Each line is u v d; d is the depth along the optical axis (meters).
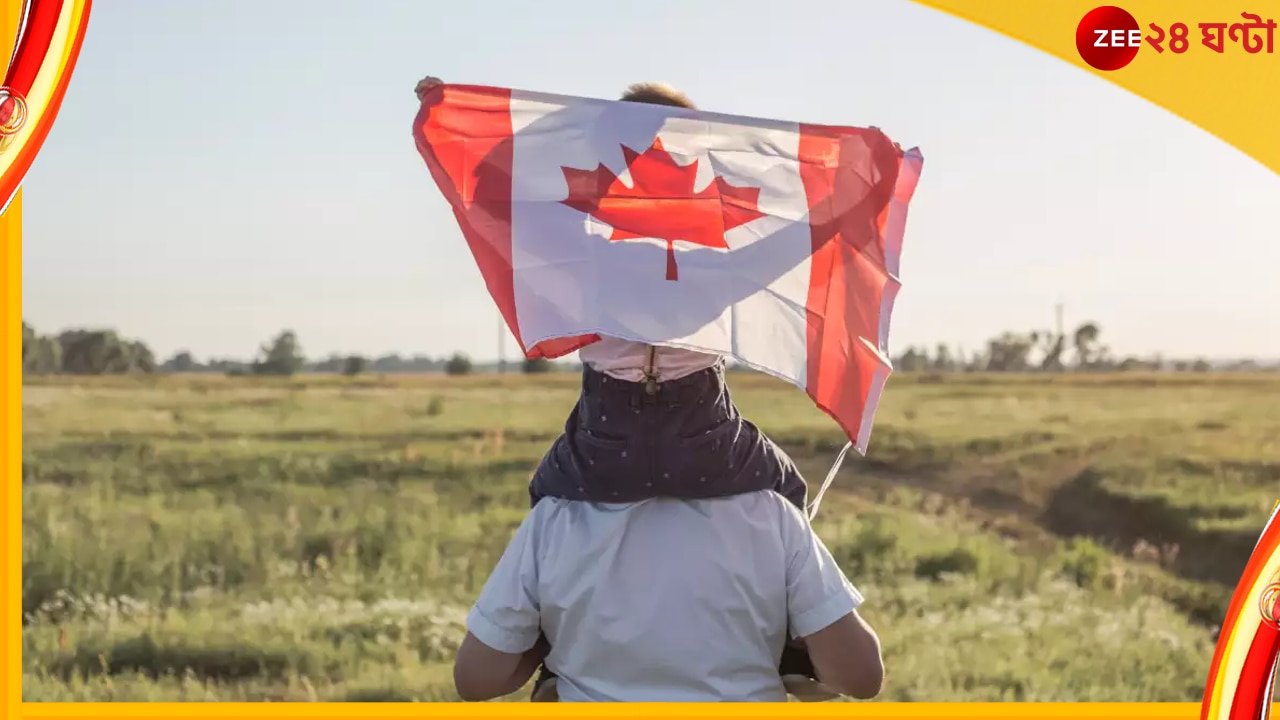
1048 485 15.01
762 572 2.25
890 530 10.98
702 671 2.23
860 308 2.27
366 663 6.70
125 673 6.46
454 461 15.85
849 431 2.26
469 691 2.34
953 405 24.17
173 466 15.06
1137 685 6.64
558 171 2.23
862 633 2.29
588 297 2.15
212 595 8.46
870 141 2.31
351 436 19.00
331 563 9.63
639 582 2.23
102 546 9.59
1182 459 16.84
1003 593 9.15
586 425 2.25
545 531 2.30
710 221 2.24
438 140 2.23
